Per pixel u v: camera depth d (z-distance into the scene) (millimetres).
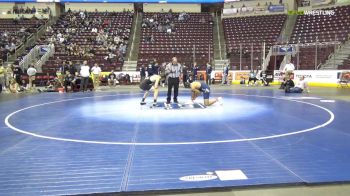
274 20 33469
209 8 39031
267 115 10094
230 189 4289
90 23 34781
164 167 5105
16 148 6348
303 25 31062
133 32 34312
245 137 7102
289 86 17953
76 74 19812
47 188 4328
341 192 4172
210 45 31719
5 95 17391
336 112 10617
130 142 6742
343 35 26859
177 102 13086
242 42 31562
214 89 20719
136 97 15734
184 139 6965
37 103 13641
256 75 25281
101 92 18828
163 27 34312
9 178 4707
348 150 6000
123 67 28719
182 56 30250
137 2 37781
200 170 4945
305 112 10664
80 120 9445
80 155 5816
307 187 4352
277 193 4160
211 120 9234
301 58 26359
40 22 34656
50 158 5656
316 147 6219
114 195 4145
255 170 4918
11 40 30844
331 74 22812
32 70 20922
